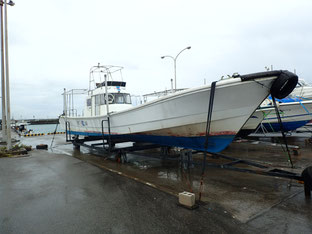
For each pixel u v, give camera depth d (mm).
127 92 9000
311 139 9336
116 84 9078
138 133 6418
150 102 5555
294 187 4188
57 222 2988
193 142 5480
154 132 6012
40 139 16906
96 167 6281
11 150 8930
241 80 4062
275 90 4035
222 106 4543
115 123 7145
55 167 6348
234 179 4895
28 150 9875
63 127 12172
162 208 3357
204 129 5043
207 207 3367
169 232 2662
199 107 4750
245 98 4379
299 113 10047
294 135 12312
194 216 3062
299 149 7512
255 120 8805
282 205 3381
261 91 4250
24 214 3268
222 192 4066
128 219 3023
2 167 6465
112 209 3359
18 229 2824
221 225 2803
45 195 4051
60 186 4570
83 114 10680
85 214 3213
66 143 13445
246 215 3074
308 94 12633
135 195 3949
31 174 5602
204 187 4387
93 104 9047
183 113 5035
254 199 3666
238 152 8000
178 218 3014
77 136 10758
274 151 7906
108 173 5586
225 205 3438
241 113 4602
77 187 4484
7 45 9305
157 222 2916
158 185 4547
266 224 2807
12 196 4027
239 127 4734
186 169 5996
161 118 5508
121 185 4562
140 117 6070
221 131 4906
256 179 4844
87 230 2762
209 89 4379
